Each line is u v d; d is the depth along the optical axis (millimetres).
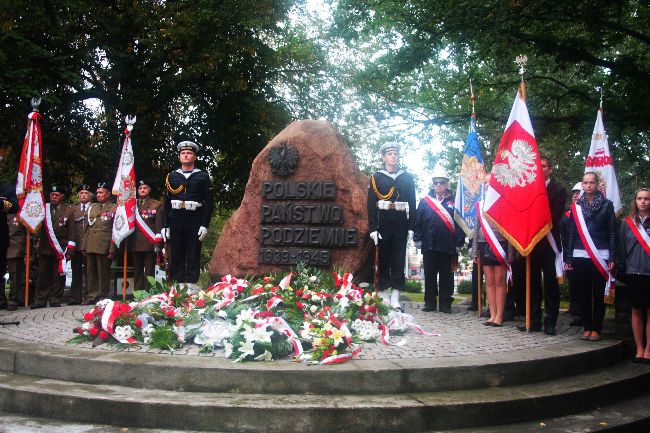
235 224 9656
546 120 19688
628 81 17031
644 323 7441
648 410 5762
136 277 11344
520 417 5238
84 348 6176
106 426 4891
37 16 16344
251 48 19219
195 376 5258
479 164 10461
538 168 7785
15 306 10023
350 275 7562
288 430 4723
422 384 5367
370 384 5254
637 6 17672
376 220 8742
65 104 17688
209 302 6973
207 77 19562
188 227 9539
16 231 10828
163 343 6109
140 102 18422
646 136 20797
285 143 9547
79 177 19516
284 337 5906
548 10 15945
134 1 18578
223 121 20500
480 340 7043
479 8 15508
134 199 10570
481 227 8500
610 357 6898
